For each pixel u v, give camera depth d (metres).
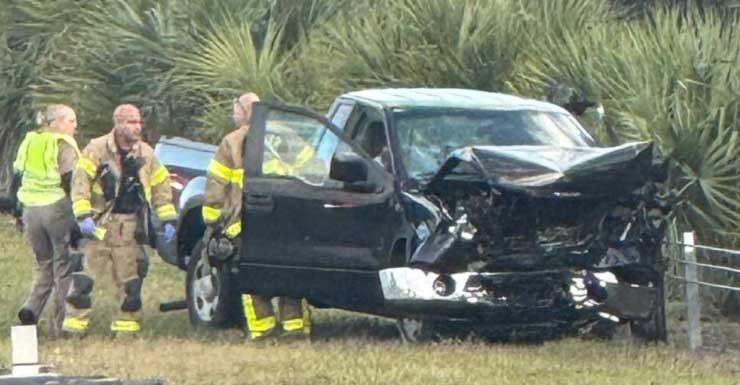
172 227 28.67
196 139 46.66
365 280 26.88
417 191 26.53
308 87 43.84
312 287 27.44
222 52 45.75
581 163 25.98
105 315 30.64
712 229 34.81
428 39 41.91
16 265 38.81
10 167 53.50
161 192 28.67
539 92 38.94
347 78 42.34
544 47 40.28
